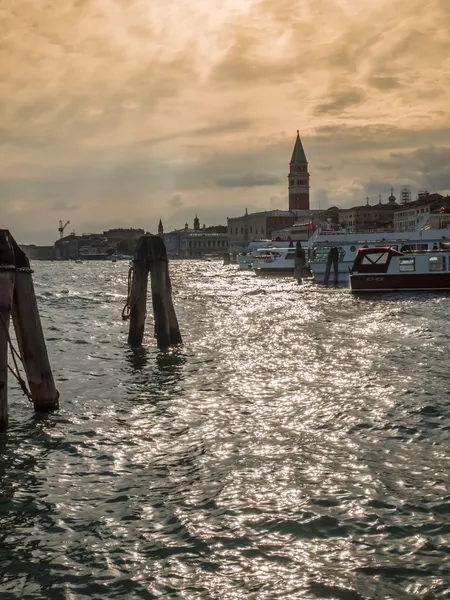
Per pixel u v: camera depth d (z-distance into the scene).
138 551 9.48
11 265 15.11
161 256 27.47
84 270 189.25
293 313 42.81
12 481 12.12
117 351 26.95
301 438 14.46
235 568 8.99
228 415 16.50
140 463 13.02
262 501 11.06
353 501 10.98
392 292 57.66
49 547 9.63
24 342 16.52
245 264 136.00
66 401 18.11
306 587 8.51
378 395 18.25
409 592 8.36
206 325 36.38
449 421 15.49
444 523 10.11
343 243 71.19
